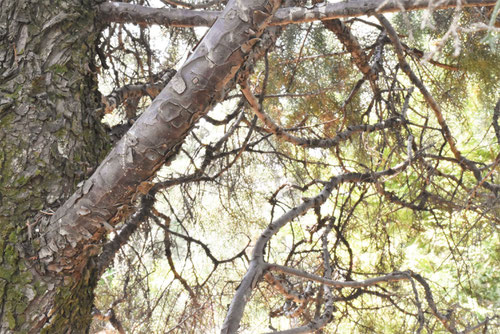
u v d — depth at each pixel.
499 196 3.73
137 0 2.90
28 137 1.65
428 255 6.07
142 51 3.39
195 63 1.38
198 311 3.32
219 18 1.36
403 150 3.90
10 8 1.70
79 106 1.77
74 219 1.56
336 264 3.76
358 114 4.21
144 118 1.45
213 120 3.88
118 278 3.87
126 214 1.62
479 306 5.71
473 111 4.70
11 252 1.59
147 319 3.42
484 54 3.39
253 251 2.45
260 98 2.73
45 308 1.62
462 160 3.87
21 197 1.61
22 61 1.68
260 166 4.67
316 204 3.13
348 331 4.50
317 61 3.71
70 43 1.77
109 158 1.50
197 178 3.71
